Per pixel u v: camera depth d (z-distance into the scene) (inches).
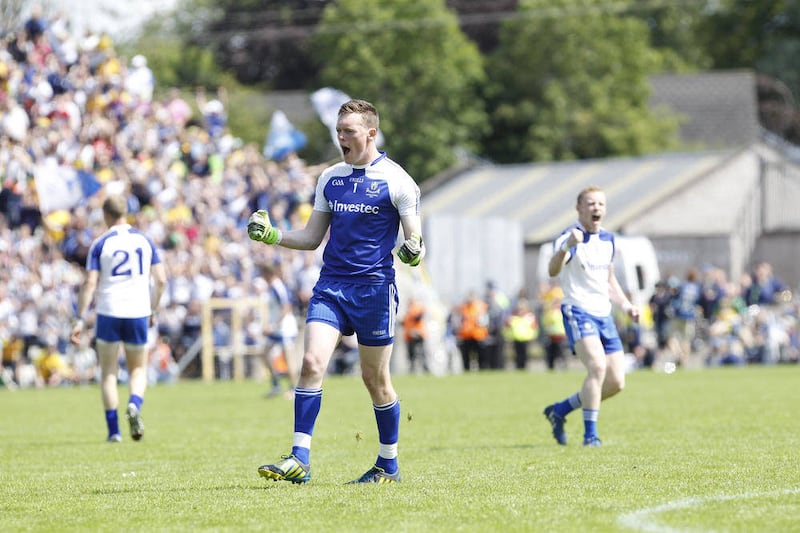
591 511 776.9
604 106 6825.8
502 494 865.5
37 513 822.5
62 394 2423.7
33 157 2994.6
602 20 7003.0
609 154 6875.0
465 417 1679.4
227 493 901.8
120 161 3166.8
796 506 788.6
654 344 3393.2
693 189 4813.0
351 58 6378.0
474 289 3750.0
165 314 3016.7
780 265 4857.3
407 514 776.9
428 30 6412.4
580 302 1269.7
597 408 1256.2
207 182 3385.8
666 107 7303.2
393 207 901.8
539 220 4665.4
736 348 3395.7
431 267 3597.4
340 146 904.3
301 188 3693.4
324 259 917.2
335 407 1893.5
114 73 3267.7
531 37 6953.7
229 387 2659.9
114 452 1284.4
